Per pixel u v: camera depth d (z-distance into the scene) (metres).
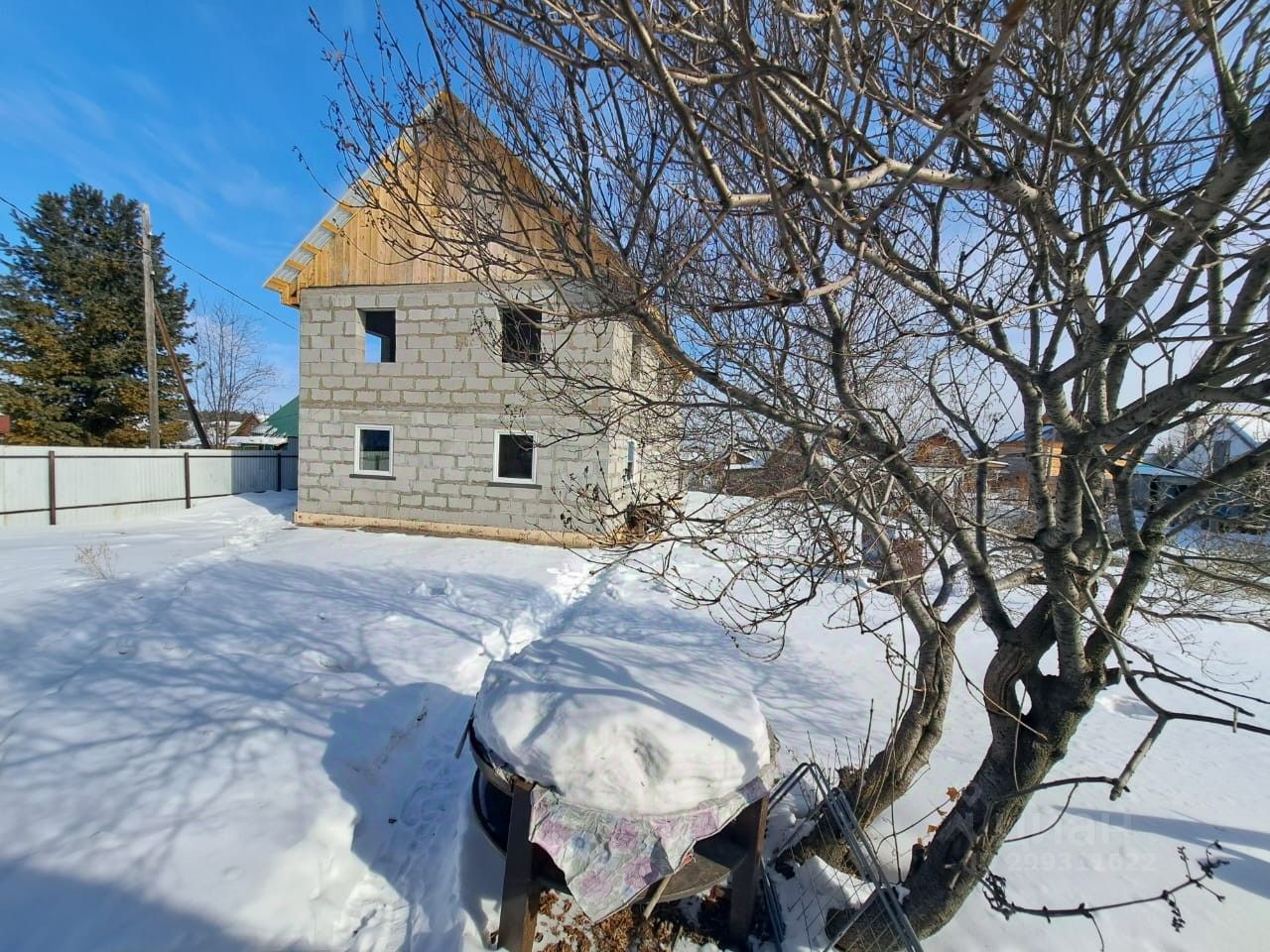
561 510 10.33
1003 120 1.47
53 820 2.63
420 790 3.39
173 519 11.82
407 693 4.20
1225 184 1.24
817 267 2.09
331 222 10.73
